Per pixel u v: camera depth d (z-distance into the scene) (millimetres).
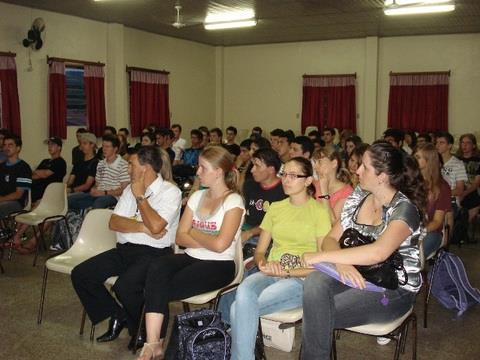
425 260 3469
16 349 2988
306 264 2303
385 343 3109
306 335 2227
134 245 3109
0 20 7125
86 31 8336
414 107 9820
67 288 4039
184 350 2502
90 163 5754
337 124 10344
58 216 4742
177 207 3145
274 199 3533
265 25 8875
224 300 2945
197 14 7848
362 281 2189
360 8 7445
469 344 3154
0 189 5191
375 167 2258
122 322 3127
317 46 10531
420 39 9742
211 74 11273
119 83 8812
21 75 7465
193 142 7973
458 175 5309
